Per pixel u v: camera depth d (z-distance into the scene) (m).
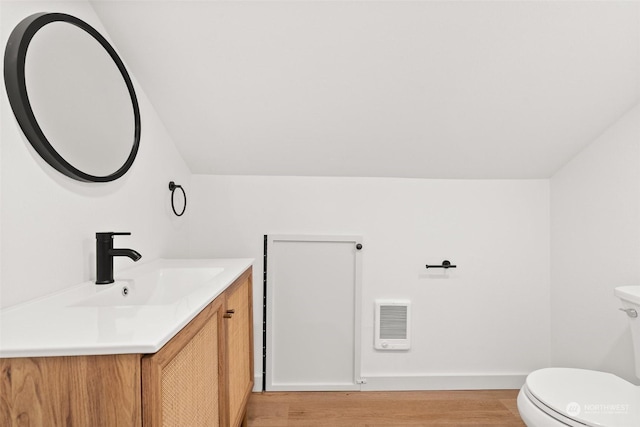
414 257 2.28
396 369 2.28
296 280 2.26
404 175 2.25
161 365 0.74
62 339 0.71
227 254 2.25
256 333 2.25
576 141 1.98
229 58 1.56
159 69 1.60
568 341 2.13
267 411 1.99
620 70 1.58
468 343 2.29
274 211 2.26
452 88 1.68
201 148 2.04
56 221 1.13
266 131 1.93
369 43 1.50
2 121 0.95
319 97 1.73
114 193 1.44
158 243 1.83
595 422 1.13
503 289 2.29
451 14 1.39
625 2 1.34
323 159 2.12
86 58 1.26
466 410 2.01
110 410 0.69
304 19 1.42
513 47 1.50
